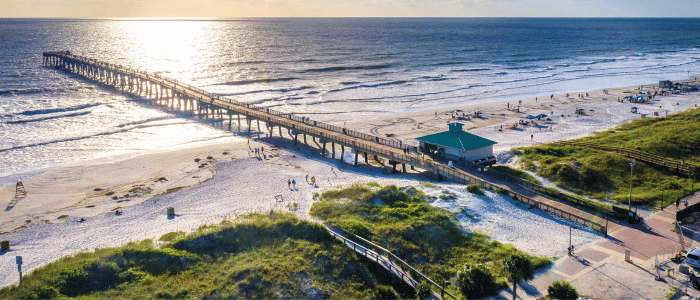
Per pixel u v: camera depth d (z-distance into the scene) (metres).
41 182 52.28
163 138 72.00
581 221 38.06
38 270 30.77
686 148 59.53
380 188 45.56
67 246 36.25
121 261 30.34
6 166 57.09
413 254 32.56
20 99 94.00
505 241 34.84
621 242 34.25
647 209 40.94
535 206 41.62
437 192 44.00
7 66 141.38
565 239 35.12
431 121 83.12
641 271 29.78
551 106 94.62
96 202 46.56
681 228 36.25
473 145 53.72
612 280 28.75
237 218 39.31
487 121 82.62
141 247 32.34
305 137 69.56
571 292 26.22
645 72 148.50
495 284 27.72
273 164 59.38
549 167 52.38
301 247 32.28
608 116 84.00
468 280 27.50
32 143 66.25
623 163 52.59
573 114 86.69
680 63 171.75
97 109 88.69
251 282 28.42
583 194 45.94
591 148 59.69
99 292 27.61
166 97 99.94
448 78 135.25
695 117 76.44
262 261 30.73
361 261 30.75
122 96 103.62
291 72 142.50
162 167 57.94
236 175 54.69
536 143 66.69
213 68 149.25
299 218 38.22
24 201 46.81
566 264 31.00
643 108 89.88
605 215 39.38
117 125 78.00
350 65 159.50
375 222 37.53
